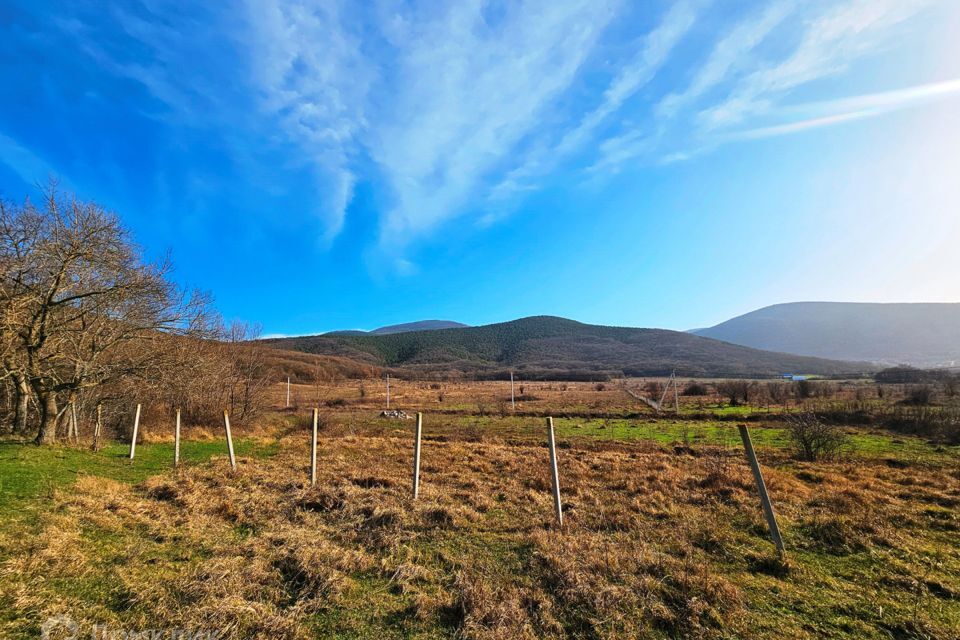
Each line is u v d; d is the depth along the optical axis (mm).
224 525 7125
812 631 4297
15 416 15789
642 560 5707
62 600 4461
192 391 21078
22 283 12836
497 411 33125
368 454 14766
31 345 13062
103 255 13750
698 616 4492
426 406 38375
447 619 4473
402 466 12508
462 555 6098
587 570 5422
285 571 5438
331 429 23625
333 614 4535
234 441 18359
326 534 6820
